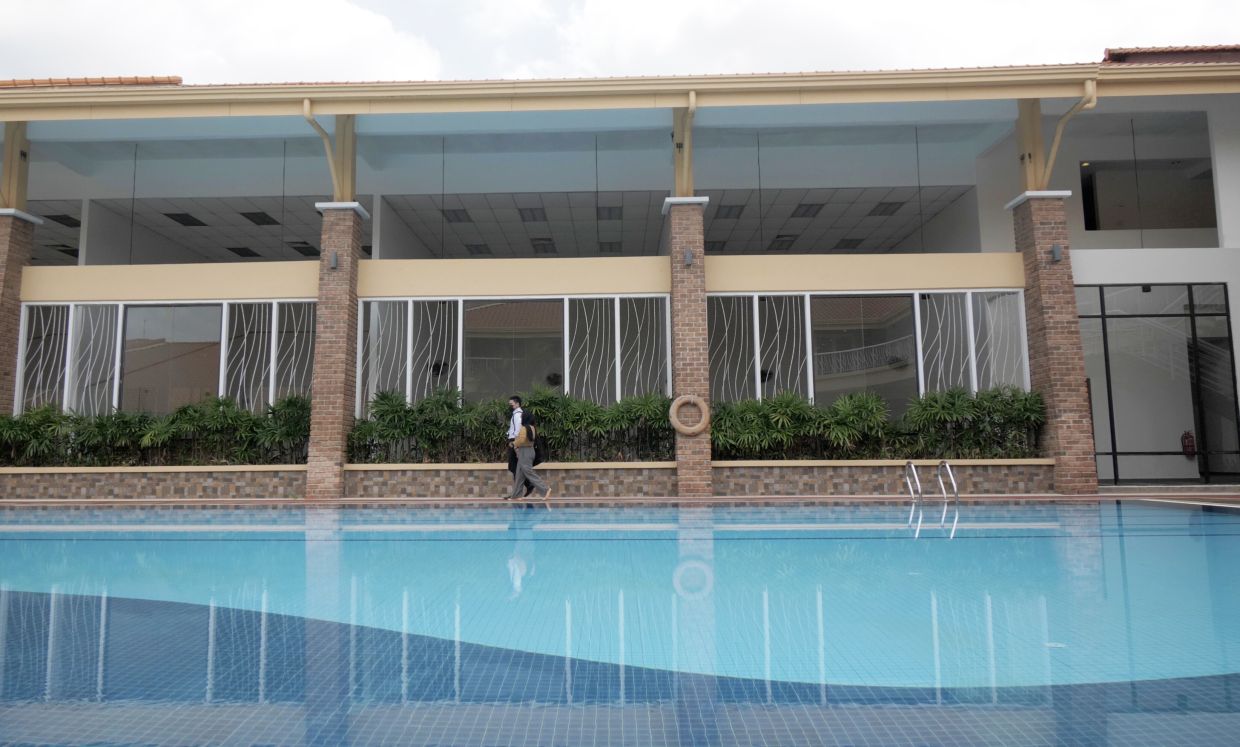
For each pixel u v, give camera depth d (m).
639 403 12.86
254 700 3.08
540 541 7.52
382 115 13.55
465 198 16.27
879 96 12.58
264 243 19.58
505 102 12.62
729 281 13.37
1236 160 14.00
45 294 13.52
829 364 13.98
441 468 12.66
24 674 3.41
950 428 12.91
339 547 7.19
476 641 3.98
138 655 3.71
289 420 12.98
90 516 10.07
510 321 14.09
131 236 17.48
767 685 3.27
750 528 8.44
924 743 2.63
